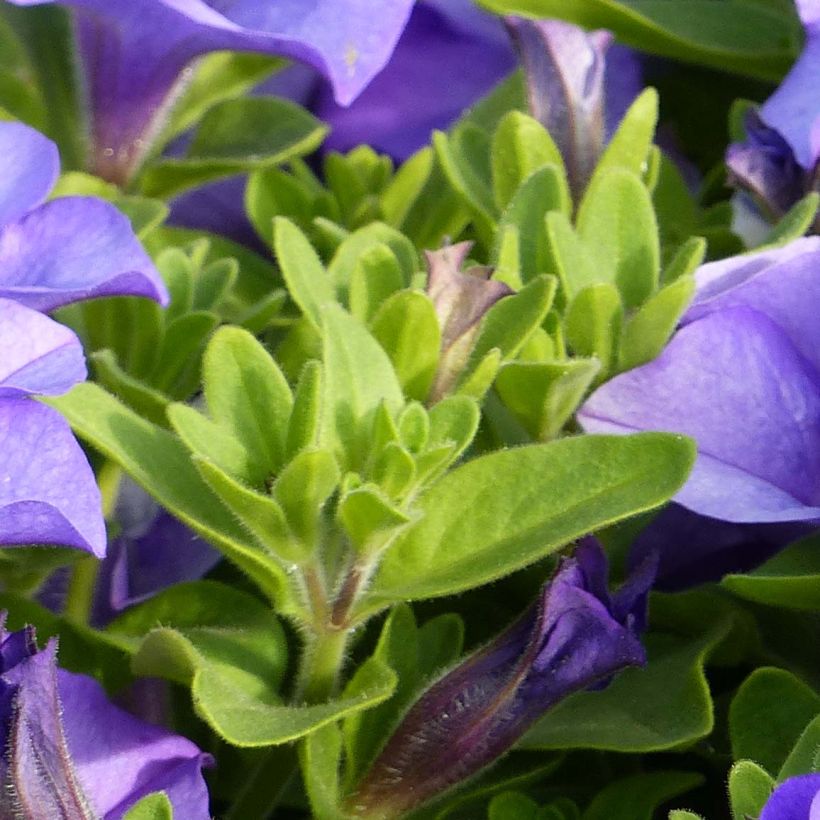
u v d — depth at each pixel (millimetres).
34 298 351
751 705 357
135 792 345
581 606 346
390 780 353
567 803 359
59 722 328
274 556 346
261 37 387
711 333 378
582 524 343
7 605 363
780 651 377
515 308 368
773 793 309
